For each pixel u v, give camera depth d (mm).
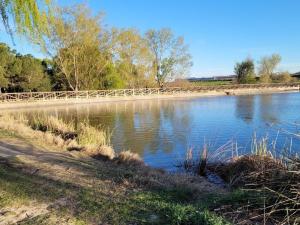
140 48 54719
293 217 4969
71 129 16844
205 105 37062
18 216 5211
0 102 37250
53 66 46688
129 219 5074
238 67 73312
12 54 41500
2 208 5484
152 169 8945
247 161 8883
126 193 6230
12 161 8438
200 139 16219
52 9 9445
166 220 5020
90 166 8414
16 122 18359
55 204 5660
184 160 11172
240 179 7984
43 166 8102
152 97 50188
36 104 38188
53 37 42406
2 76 38469
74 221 5020
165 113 29328
